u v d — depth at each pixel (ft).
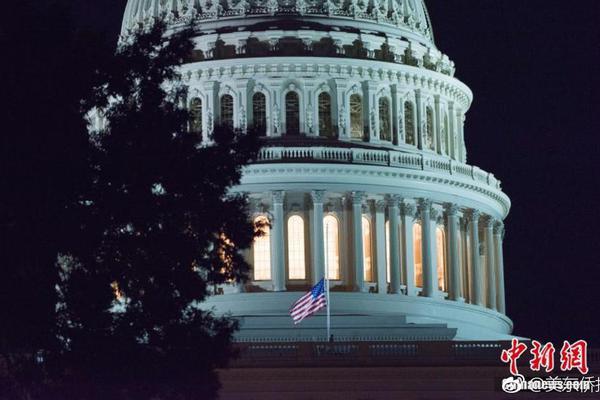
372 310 456.86
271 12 483.51
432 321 463.83
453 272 479.00
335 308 453.99
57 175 286.25
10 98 286.46
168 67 303.48
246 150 305.73
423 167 476.13
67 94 290.76
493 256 498.69
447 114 498.28
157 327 295.07
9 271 283.79
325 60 474.49
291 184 461.37
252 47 478.59
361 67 478.18
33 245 284.41
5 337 286.05
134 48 301.02
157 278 293.23
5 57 288.30
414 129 485.97
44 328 285.84
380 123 481.05
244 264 302.25
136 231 294.46
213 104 473.26
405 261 471.62
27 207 284.61
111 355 287.69
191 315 299.38
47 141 286.25
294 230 465.47
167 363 291.99
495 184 501.97
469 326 471.62
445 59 502.38
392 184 469.57
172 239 294.25
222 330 300.20
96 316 288.71
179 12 487.61
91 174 291.99
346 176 463.83
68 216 287.28
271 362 386.73
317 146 467.11
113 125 297.53
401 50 489.26
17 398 287.89
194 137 302.66
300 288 460.14
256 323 440.45
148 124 297.33
